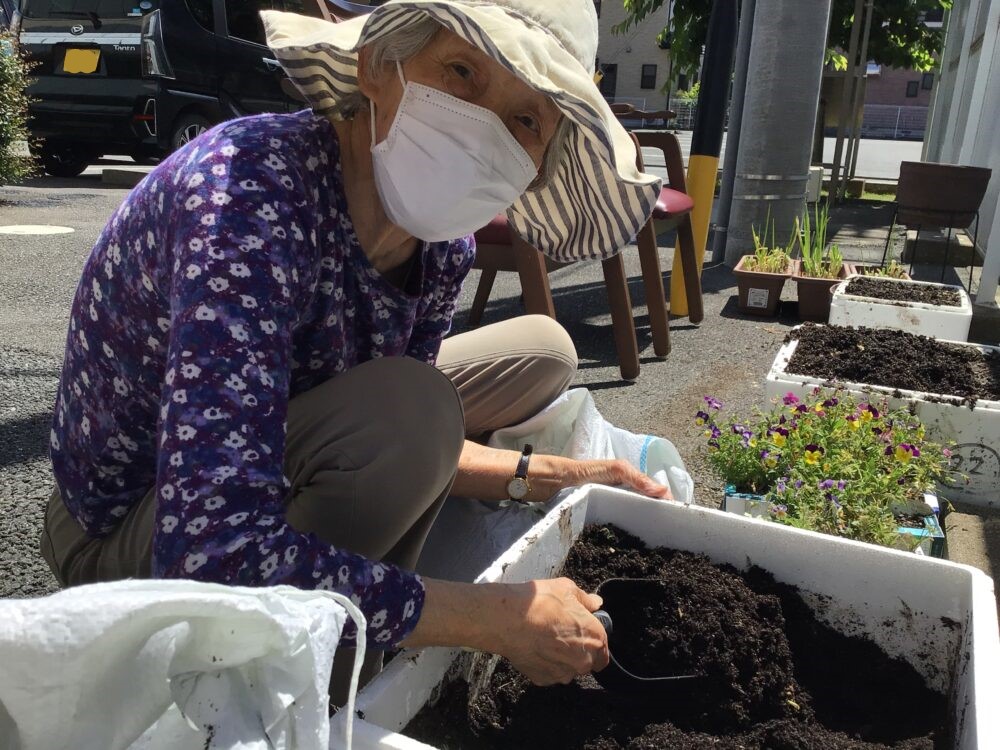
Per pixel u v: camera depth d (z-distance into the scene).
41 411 3.00
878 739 1.35
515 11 1.25
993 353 3.17
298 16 1.48
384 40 1.23
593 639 1.25
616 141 1.46
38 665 0.72
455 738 1.26
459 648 1.28
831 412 2.45
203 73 8.50
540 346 2.11
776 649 1.44
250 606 0.80
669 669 1.43
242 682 0.84
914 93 39.91
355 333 1.42
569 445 2.14
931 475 2.48
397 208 1.31
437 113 1.24
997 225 4.71
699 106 4.76
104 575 1.39
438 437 1.36
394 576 1.07
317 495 1.33
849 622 1.48
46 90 8.52
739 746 1.33
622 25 12.68
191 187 1.10
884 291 4.21
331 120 1.33
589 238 1.71
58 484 1.41
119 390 1.28
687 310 4.96
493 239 3.38
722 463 2.38
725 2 4.63
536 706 1.38
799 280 4.83
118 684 0.79
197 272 1.04
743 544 1.56
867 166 17.42
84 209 7.42
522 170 1.33
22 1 8.58
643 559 1.58
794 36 5.71
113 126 8.50
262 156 1.14
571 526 1.59
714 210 9.30
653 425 3.22
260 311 1.05
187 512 0.97
